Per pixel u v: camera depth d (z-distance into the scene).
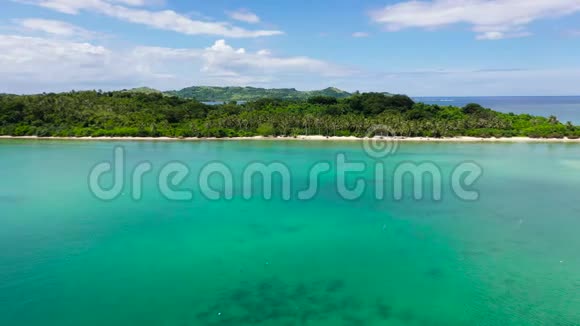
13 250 40.62
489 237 44.16
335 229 47.28
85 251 40.56
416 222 49.59
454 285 33.53
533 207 55.56
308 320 28.66
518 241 42.94
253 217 51.84
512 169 82.62
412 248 41.41
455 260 38.25
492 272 35.78
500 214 52.50
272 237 44.72
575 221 49.25
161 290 32.94
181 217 51.69
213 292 32.62
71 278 34.84
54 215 52.06
